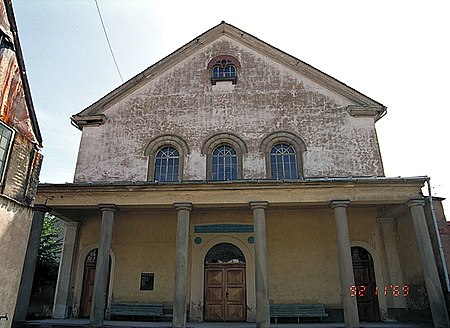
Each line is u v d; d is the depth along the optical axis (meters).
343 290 11.80
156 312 14.64
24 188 9.85
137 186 13.30
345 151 16.22
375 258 15.24
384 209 15.02
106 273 12.56
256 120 17.02
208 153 16.61
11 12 9.49
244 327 12.34
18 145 9.76
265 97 17.45
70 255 16.03
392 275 14.81
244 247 15.54
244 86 17.77
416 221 12.51
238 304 14.98
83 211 16.09
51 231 24.78
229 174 16.31
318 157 16.17
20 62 9.88
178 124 17.27
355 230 15.69
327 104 17.11
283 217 15.97
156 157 16.94
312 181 12.84
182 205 12.92
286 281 15.09
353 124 16.67
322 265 15.23
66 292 15.49
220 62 18.45
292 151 16.59
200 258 15.52
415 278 13.70
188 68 18.44
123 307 14.93
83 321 13.80
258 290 11.73
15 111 9.72
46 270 21.31
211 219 16.02
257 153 16.42
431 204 12.83
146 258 15.80
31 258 13.01
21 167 9.81
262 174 16.03
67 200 13.54
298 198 12.95
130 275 15.60
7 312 8.90
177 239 12.55
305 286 14.99
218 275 15.45
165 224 16.25
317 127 16.72
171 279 15.40
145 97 17.97
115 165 16.73
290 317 14.38
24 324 12.16
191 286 15.12
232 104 17.45
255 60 18.31
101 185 13.38
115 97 18.03
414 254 13.70
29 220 9.95
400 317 14.26
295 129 16.75
